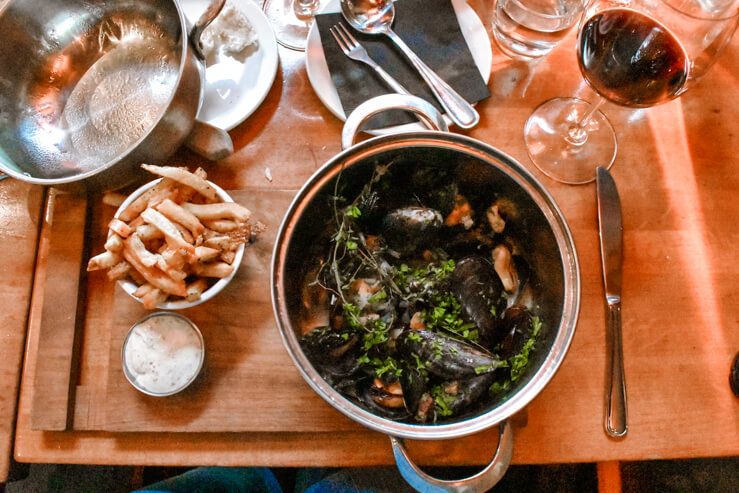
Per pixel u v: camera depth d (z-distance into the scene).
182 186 0.92
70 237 0.98
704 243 1.01
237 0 1.06
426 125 1.01
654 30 0.84
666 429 0.95
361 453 0.94
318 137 1.05
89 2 1.09
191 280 0.93
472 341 0.91
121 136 1.05
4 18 0.99
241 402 0.94
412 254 0.97
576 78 1.09
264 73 1.06
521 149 1.05
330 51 1.04
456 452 0.95
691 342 0.98
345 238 0.92
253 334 0.96
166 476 1.47
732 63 1.08
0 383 0.95
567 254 0.78
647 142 1.06
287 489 1.46
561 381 0.96
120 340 0.96
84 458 0.94
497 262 0.96
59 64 1.09
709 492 1.43
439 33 1.06
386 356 0.91
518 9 0.96
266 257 0.99
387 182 0.92
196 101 0.94
